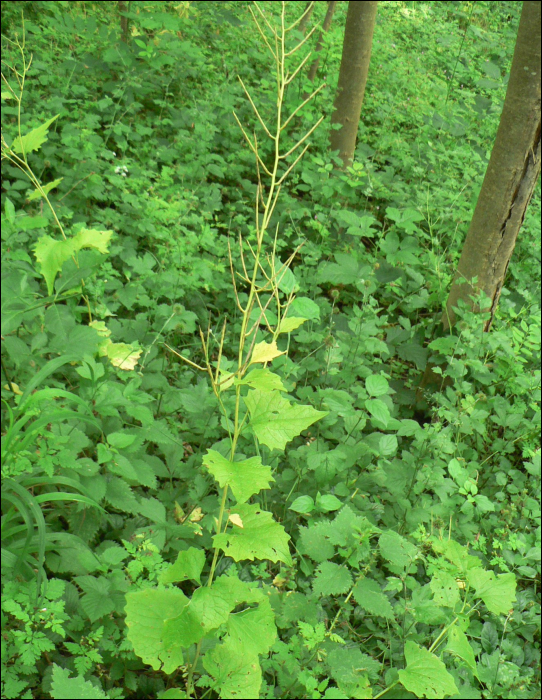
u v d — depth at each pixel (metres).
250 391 1.51
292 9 9.63
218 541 1.46
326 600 2.48
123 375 2.78
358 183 4.92
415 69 9.38
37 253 2.47
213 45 8.14
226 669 1.67
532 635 2.64
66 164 4.59
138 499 2.61
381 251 4.90
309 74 7.55
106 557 2.03
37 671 1.85
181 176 4.93
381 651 2.38
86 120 4.78
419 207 5.08
